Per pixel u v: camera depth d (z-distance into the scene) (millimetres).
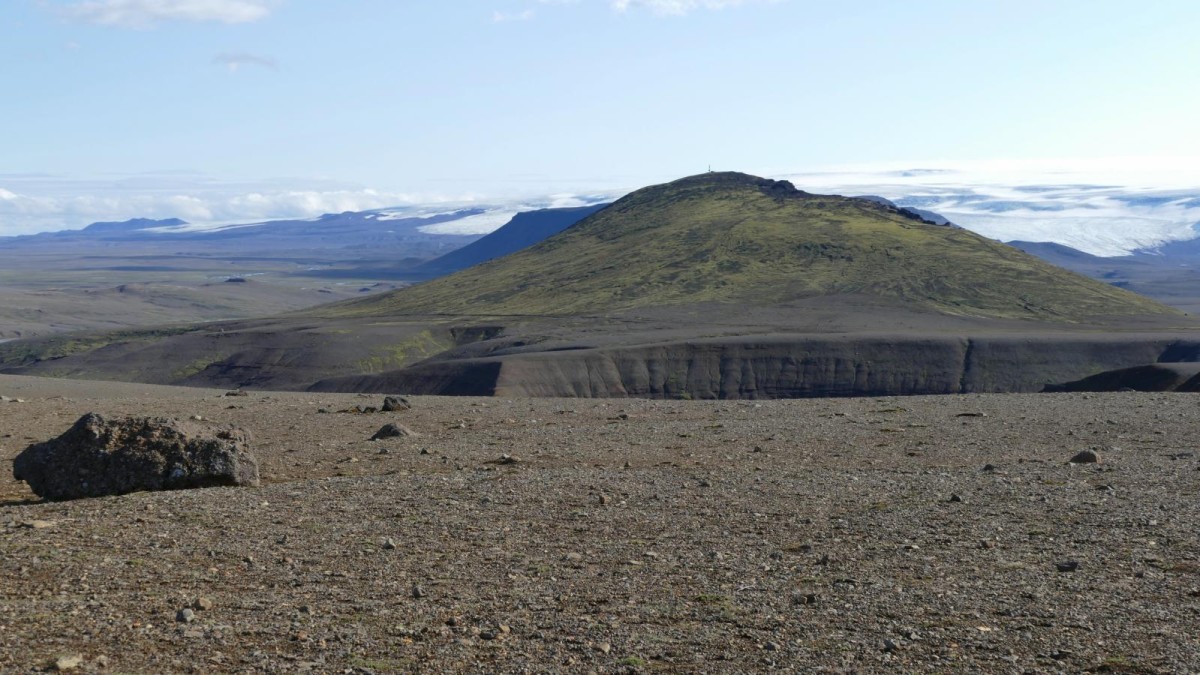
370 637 10727
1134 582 12430
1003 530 15273
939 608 11547
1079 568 13102
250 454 19688
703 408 36375
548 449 24922
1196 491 17969
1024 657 10031
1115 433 27062
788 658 10078
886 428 28812
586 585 12609
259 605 11797
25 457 18906
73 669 9688
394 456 23750
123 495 18109
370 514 16594
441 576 13031
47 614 11375
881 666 9859
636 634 10789
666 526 15805
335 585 12648
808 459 23094
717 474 20531
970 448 24703
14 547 14297
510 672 9766
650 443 26047
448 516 16469
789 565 13469
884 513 16578
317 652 10289
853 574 12992
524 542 14789
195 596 12125
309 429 29672
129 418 19359
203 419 31578
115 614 11414
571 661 10039
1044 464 21578
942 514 16422
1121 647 10242
